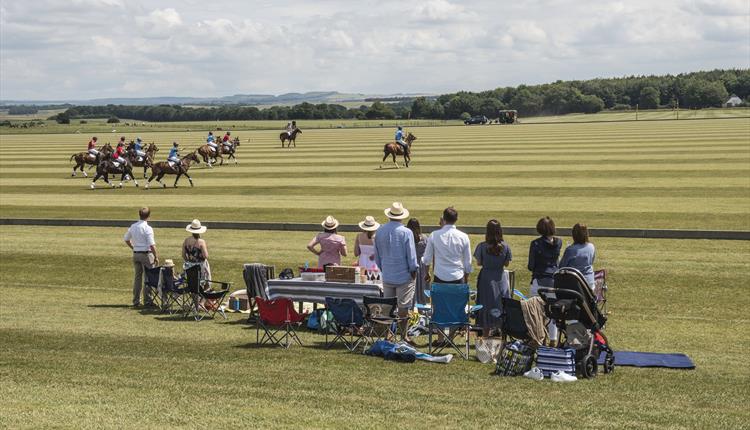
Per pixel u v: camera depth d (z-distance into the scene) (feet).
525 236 81.15
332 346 45.14
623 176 124.77
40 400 34.83
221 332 49.03
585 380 37.68
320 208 103.24
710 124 316.19
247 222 91.20
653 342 45.88
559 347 40.11
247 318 53.31
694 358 42.19
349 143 249.55
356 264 56.34
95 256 77.92
